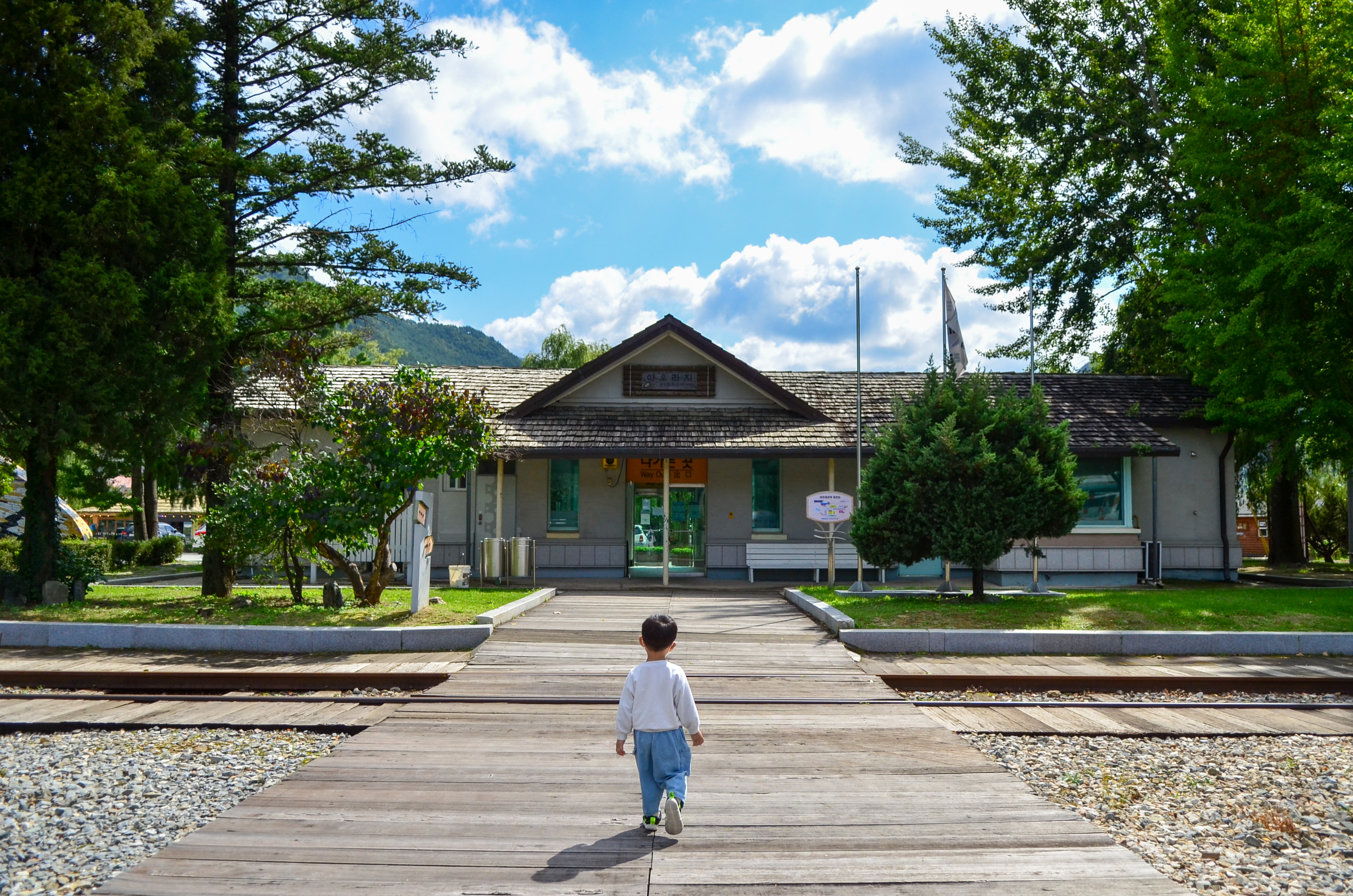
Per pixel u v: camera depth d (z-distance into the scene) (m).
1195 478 22.23
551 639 11.58
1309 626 12.06
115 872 4.46
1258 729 7.93
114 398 13.49
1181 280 18.56
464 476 21.48
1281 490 28.41
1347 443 18.09
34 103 13.48
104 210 13.27
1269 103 17.66
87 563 15.19
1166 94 20.83
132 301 13.26
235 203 16.78
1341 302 17.17
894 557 14.69
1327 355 17.16
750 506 22.06
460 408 13.71
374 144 17.12
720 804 5.35
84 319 13.30
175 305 13.95
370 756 6.39
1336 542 30.91
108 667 9.84
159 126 14.92
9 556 17.53
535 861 4.36
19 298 12.82
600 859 4.40
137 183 13.66
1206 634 11.24
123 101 14.24
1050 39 28.59
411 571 13.02
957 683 9.80
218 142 15.35
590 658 10.44
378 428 12.97
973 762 6.38
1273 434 18.95
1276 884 4.43
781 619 13.75
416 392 13.41
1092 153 28.19
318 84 16.72
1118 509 20.58
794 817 5.11
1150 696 9.63
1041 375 24.30
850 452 19.95
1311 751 7.29
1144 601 13.97
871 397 22.92
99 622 11.86
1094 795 5.97
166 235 14.23
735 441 20.33
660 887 4.05
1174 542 22.11
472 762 6.25
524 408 21.31
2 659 10.30
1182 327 18.41
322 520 12.95
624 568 21.97
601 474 22.14
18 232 13.21
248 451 15.31
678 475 22.23
